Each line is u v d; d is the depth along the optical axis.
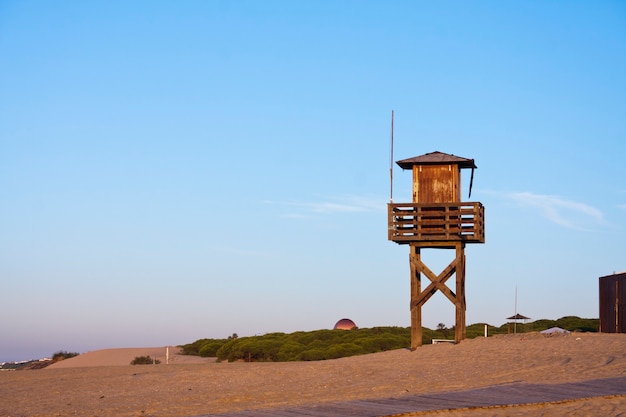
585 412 16.03
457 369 27.22
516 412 16.17
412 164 34.50
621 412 15.93
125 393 28.14
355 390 23.81
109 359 59.94
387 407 17.16
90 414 22.45
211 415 16.81
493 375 24.48
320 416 16.02
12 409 24.62
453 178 33.97
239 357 53.47
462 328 34.19
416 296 34.38
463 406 16.73
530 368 25.47
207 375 31.98
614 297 38.31
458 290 33.91
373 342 53.34
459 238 33.41
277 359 52.34
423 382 24.45
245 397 24.22
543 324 58.88
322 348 53.69
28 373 39.22
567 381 21.06
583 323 55.91
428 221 33.81
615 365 24.41
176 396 26.19
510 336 37.44
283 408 17.94
